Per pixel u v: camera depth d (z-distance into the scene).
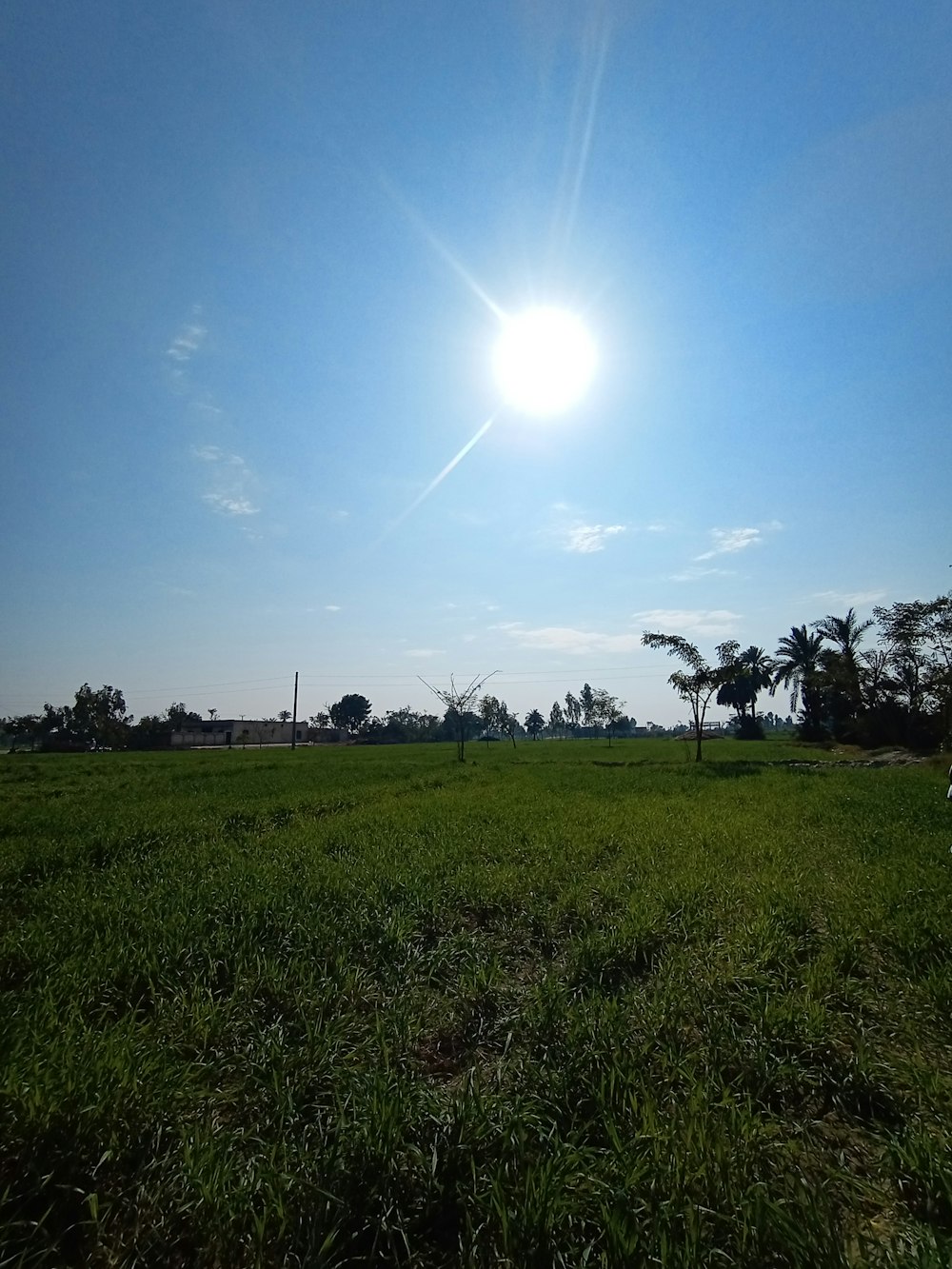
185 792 21.05
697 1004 5.21
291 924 6.85
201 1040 4.80
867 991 5.46
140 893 8.17
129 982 5.63
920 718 47.88
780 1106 4.11
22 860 10.21
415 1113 3.77
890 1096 4.05
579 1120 3.90
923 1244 2.86
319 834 12.08
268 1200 3.17
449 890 8.20
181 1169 3.40
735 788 19.80
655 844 10.91
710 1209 3.05
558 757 44.53
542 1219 2.98
